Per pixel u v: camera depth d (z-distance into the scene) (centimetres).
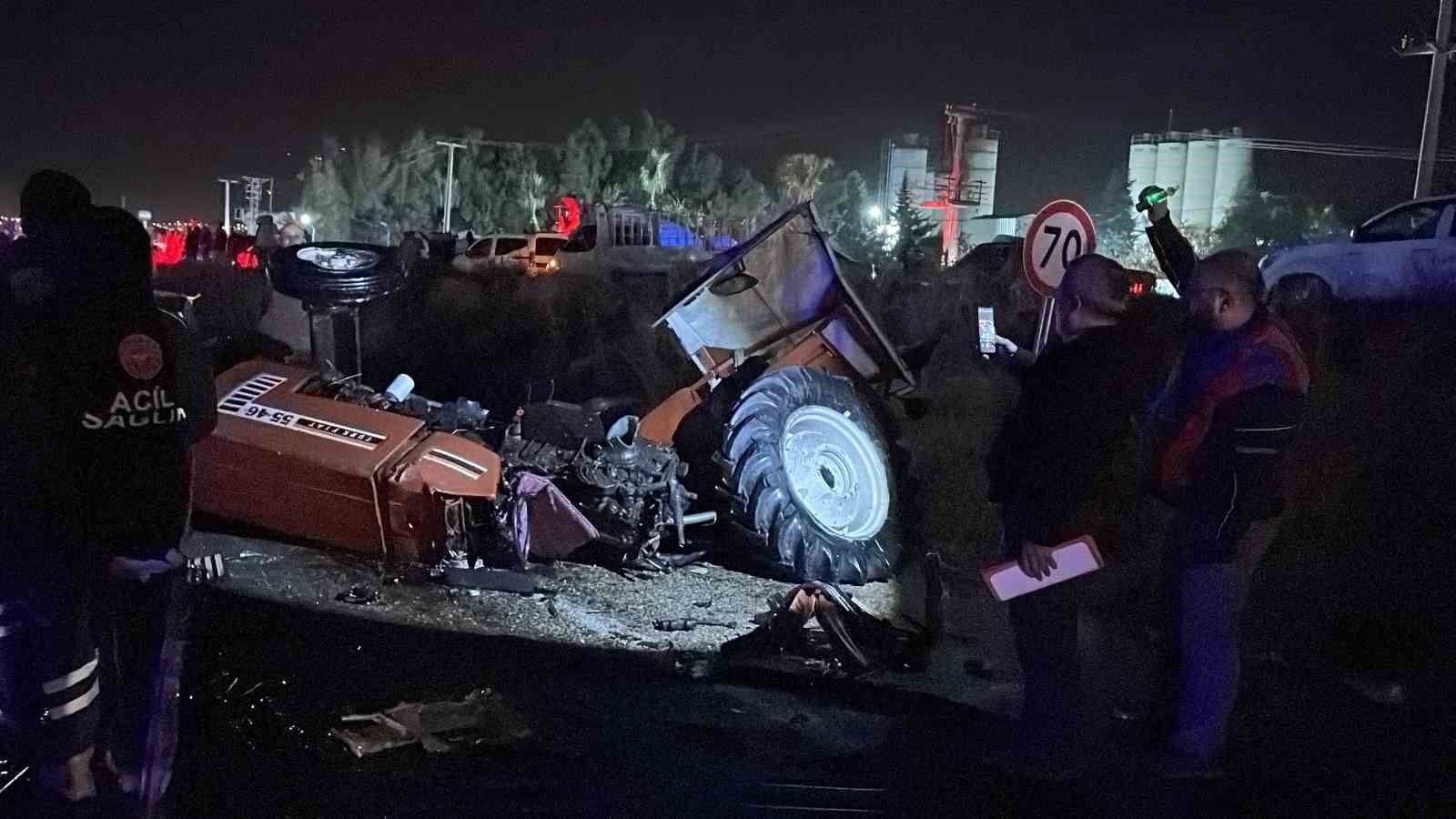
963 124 5878
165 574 326
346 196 6769
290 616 523
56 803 311
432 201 6750
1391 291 1272
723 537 672
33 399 290
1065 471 395
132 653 329
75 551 302
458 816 362
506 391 996
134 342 303
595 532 613
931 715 469
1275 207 5188
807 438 679
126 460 304
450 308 1261
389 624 526
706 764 411
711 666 507
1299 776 423
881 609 616
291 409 622
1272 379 388
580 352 1123
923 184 6444
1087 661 545
